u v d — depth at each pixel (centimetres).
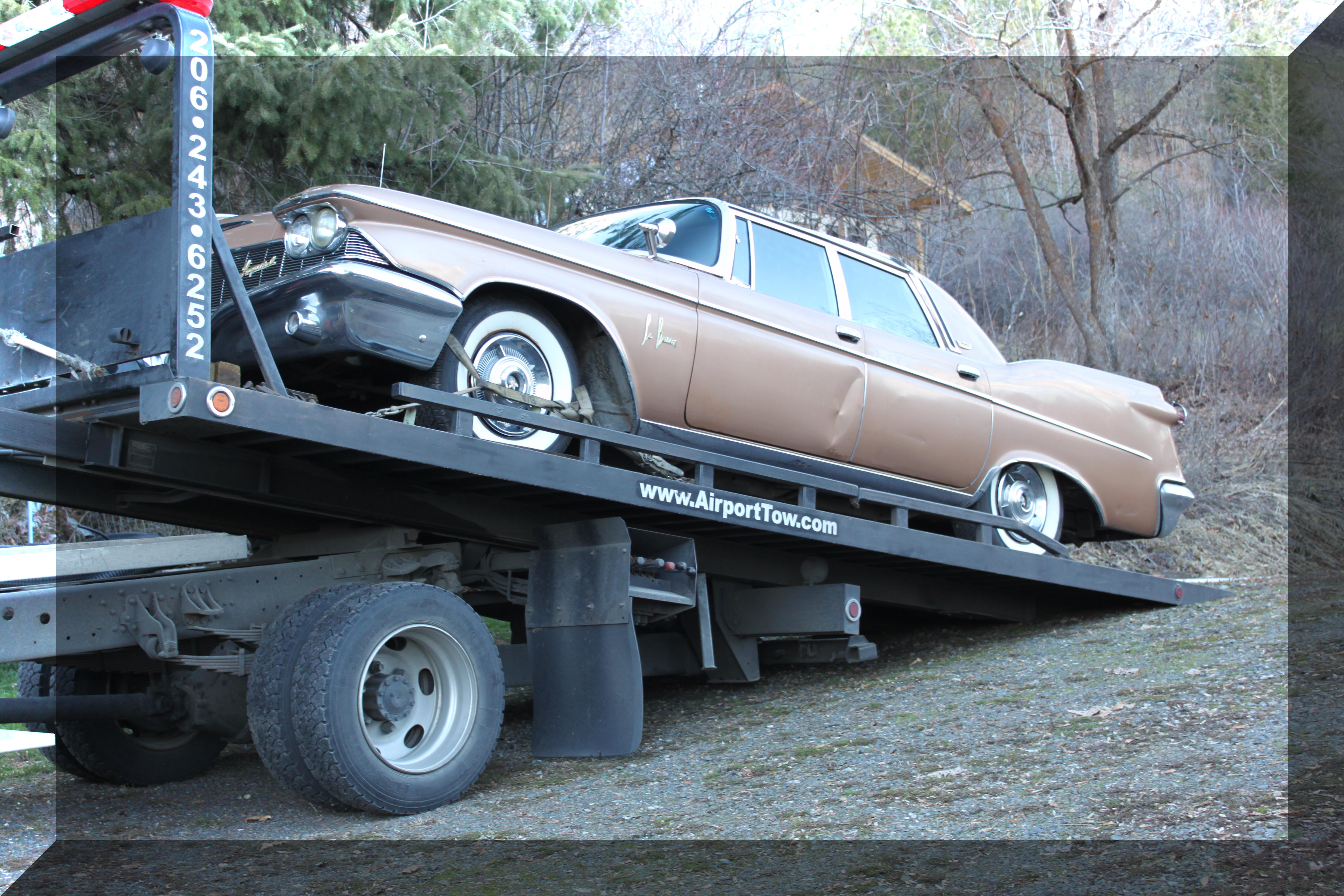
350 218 386
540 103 1344
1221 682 430
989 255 1919
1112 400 677
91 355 352
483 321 413
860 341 543
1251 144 1808
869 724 442
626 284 458
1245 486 1327
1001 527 597
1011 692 466
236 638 407
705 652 498
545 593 446
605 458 479
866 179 1678
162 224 338
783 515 483
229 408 324
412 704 380
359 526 452
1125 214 1836
